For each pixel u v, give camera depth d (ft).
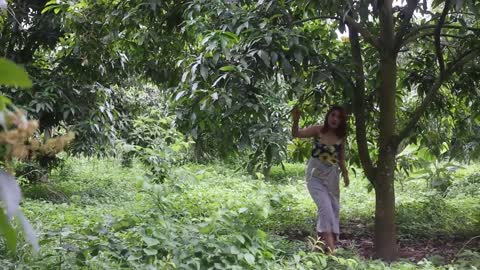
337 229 18.25
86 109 29.04
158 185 15.72
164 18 20.03
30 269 12.54
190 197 25.94
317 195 18.20
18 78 3.17
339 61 17.98
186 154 34.19
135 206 23.85
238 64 16.28
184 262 12.82
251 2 18.02
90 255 13.11
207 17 17.38
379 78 19.72
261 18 16.48
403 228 22.35
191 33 17.90
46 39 28.73
